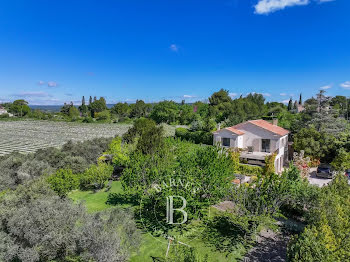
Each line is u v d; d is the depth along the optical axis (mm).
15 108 121250
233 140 27625
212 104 94562
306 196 12398
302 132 28031
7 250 8961
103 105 131375
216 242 12250
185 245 11719
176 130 46781
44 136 57000
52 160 23250
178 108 86625
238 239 12484
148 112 109312
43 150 25938
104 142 31531
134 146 24828
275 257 10977
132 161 17016
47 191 14641
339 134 27625
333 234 9078
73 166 22375
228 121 46594
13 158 22156
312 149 26656
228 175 14594
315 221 10414
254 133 27578
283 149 28391
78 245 9047
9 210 10773
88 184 21422
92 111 130500
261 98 104375
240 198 12508
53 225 9414
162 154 19953
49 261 9367
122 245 9680
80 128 76812
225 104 83625
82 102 158625
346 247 8680
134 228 10750
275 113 59438
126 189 15492
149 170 15266
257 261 10695
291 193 12664
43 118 112875
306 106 36531
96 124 92688
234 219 12062
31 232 9086
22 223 9344
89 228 9219
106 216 10680
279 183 12688
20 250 9062
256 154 26078
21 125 86875
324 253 8102
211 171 13406
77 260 9086
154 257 10898
